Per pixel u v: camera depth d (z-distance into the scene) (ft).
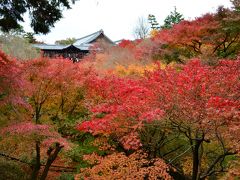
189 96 22.75
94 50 72.90
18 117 30.91
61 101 33.73
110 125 25.77
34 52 64.49
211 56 44.19
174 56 53.26
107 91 29.50
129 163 25.11
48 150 33.04
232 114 20.53
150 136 29.32
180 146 32.91
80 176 27.96
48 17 25.72
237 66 24.25
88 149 33.47
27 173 37.55
